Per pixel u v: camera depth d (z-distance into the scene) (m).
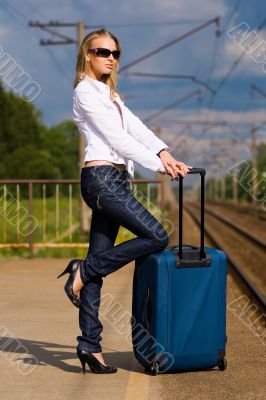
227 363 5.79
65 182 14.34
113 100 5.18
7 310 8.26
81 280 5.16
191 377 5.27
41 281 10.69
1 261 13.27
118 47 5.26
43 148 102.88
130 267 12.52
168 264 5.01
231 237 32.31
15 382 5.13
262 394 4.86
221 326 5.23
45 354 6.03
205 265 5.10
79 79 5.24
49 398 4.73
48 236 18.97
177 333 5.09
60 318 7.75
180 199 5.10
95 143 5.09
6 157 82.12
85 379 5.20
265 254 23.42
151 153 5.04
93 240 5.20
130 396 4.77
